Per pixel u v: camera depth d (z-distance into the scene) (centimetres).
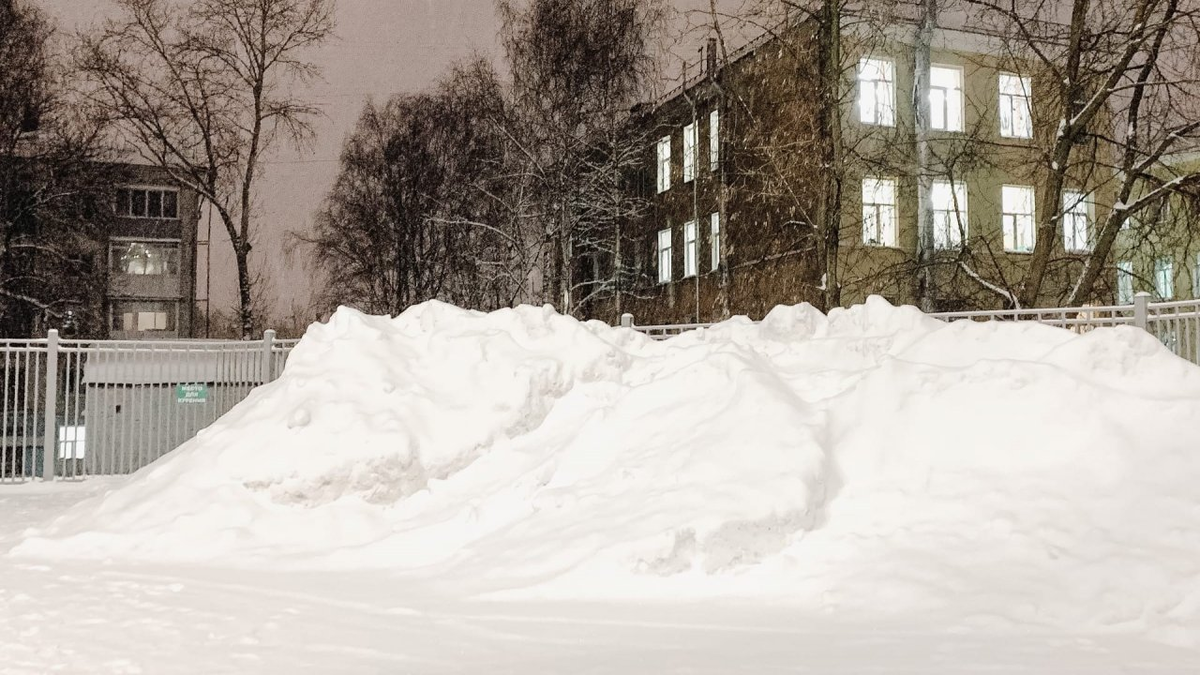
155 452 1502
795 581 629
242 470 891
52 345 1480
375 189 3616
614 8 2905
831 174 2017
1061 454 671
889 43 2395
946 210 2420
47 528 910
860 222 2231
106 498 921
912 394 745
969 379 738
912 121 2522
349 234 3612
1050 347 768
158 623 592
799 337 946
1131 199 1912
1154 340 731
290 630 573
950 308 2370
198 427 1513
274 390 977
